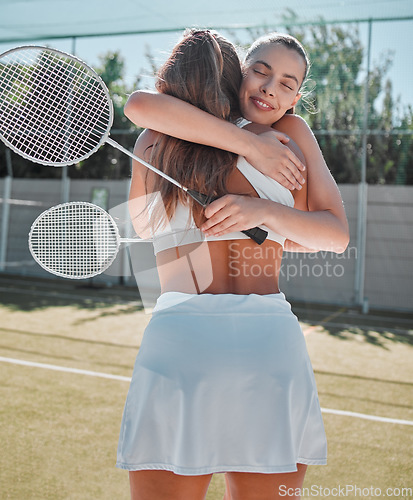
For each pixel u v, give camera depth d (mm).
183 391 1225
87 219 1466
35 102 1442
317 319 7914
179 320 1276
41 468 2664
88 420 3379
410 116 9492
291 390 1258
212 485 2619
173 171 1323
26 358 4949
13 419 3336
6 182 12656
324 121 9883
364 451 3066
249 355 1241
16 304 8273
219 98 1336
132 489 1302
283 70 1375
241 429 1232
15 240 12602
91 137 1450
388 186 9492
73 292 9844
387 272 9477
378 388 4516
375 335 6980
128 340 5945
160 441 1249
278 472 1231
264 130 1391
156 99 1302
